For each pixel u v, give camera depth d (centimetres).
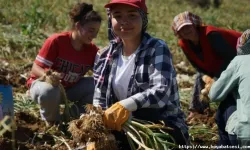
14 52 589
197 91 436
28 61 568
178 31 405
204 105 436
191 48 415
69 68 369
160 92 297
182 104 469
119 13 303
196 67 426
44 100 342
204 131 383
